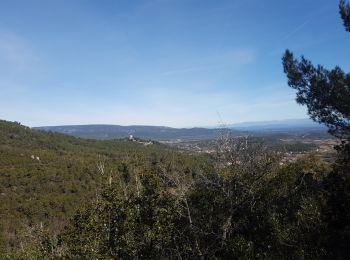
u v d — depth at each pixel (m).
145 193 11.73
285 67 14.08
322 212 12.56
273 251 11.42
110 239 10.86
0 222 38.47
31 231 14.22
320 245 11.25
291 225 11.91
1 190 52.38
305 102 13.82
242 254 11.50
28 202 46.78
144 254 11.01
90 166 60.75
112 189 11.48
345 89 12.59
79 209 11.16
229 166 14.63
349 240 11.17
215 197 13.88
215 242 12.76
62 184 55.09
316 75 13.24
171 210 12.23
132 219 11.09
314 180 15.77
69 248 10.72
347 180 12.88
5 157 70.00
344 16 13.40
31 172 59.12
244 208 14.02
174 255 12.03
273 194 14.61
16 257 14.21
